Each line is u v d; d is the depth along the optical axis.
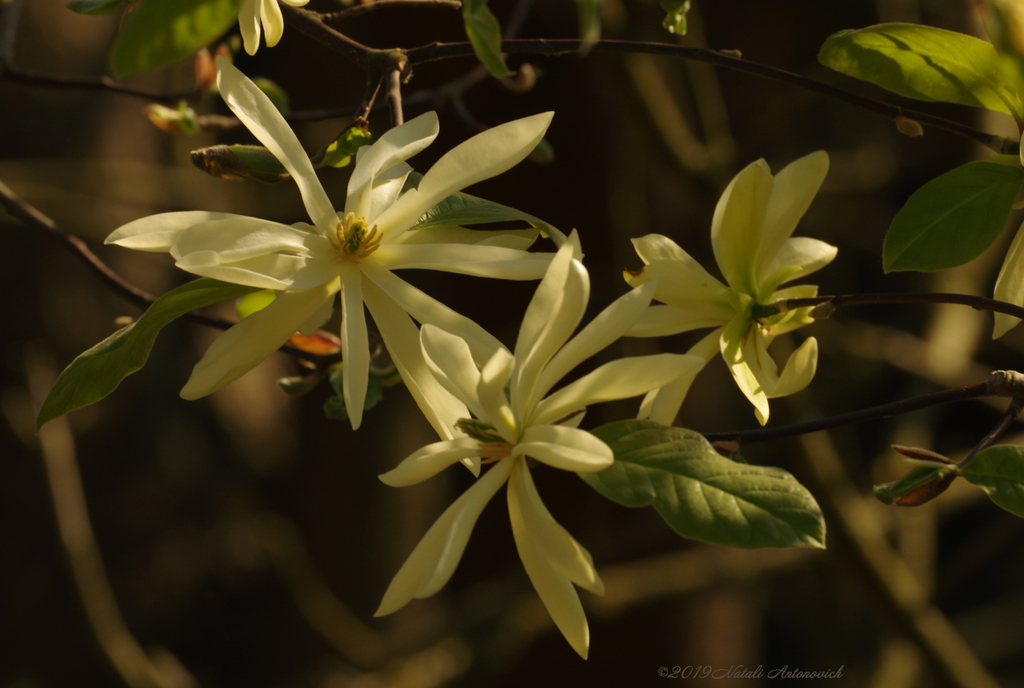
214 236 0.96
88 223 2.57
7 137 2.65
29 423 2.31
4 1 1.28
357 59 1.05
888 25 1.01
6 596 2.45
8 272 2.50
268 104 0.98
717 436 1.01
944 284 2.44
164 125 1.32
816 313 1.02
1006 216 1.02
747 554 2.53
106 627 2.23
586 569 0.94
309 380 1.16
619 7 2.00
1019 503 0.98
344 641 2.49
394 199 0.99
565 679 2.42
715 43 2.70
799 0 2.26
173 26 0.95
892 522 2.59
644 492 0.94
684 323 1.02
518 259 0.98
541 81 1.96
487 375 0.94
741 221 1.01
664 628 2.40
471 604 2.44
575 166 2.05
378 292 0.99
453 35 1.80
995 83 1.02
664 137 2.11
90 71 2.85
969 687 2.06
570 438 0.94
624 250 2.16
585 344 0.95
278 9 1.00
